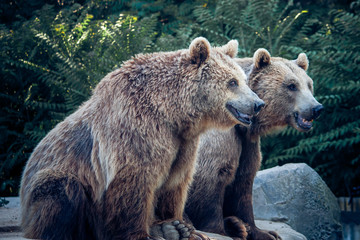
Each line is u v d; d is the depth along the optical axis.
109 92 7.07
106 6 22.97
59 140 7.29
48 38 17.12
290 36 17.84
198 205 8.70
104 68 16.69
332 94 15.47
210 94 7.00
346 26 16.22
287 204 11.30
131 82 7.00
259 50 8.90
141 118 6.75
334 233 11.66
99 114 7.05
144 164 6.67
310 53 15.60
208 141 8.69
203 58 7.08
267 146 16.38
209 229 8.57
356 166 15.91
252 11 17.94
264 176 11.71
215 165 8.61
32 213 6.65
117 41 17.03
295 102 8.70
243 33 18.11
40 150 7.48
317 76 15.50
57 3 22.91
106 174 6.79
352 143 14.70
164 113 6.82
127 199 6.66
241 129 8.87
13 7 22.80
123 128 6.74
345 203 15.84
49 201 6.59
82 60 17.86
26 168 7.55
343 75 15.47
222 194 8.79
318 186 11.83
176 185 7.50
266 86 8.84
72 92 16.69
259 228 10.07
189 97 6.95
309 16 20.69
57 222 6.55
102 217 6.94
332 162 15.94
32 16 21.97
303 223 11.29
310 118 8.54
